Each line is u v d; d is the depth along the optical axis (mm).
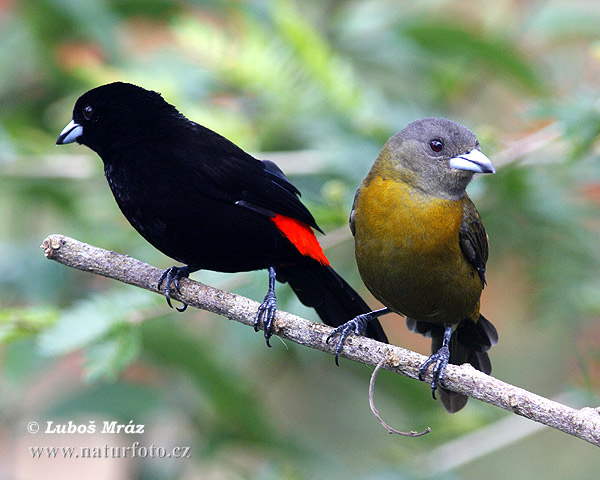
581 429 7133
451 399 9312
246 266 9578
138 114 9500
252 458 13289
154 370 13102
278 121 12461
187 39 12336
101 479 14570
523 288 12578
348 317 9789
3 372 12414
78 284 13047
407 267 9141
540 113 10719
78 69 12906
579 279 11312
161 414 12938
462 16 14914
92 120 9562
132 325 9086
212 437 12859
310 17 14914
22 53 13898
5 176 12391
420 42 13914
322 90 12195
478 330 9961
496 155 11180
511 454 14055
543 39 14141
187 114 12305
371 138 11750
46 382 13477
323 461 12625
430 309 9383
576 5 13719
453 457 11625
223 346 12766
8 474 12969
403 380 13039
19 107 14344
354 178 11500
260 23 12906
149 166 9258
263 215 9266
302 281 9828
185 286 8477
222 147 9445
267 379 14062
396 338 13734
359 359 8047
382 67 14609
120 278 8602
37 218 14461
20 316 9070
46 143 13109
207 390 12516
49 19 13508
